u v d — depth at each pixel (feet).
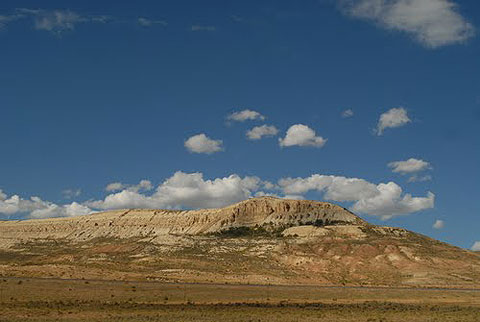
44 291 328.08
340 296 394.32
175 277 476.54
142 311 285.64
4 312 265.13
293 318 273.33
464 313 310.86
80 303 305.94
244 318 266.77
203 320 255.29
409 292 427.74
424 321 273.33
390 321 271.69
